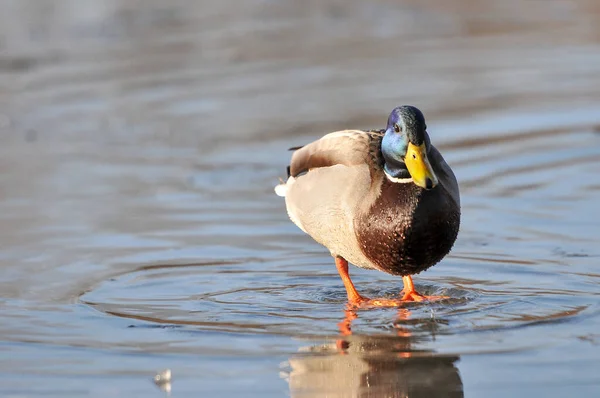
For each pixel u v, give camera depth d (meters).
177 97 19.30
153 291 10.16
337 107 18.22
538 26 25.16
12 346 8.59
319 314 9.39
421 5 27.78
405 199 9.18
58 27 25.28
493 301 9.56
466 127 16.86
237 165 15.29
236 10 27.30
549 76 20.28
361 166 9.55
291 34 24.47
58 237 12.02
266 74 20.91
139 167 15.27
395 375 7.85
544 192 13.52
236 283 10.42
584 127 16.67
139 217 12.85
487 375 7.73
